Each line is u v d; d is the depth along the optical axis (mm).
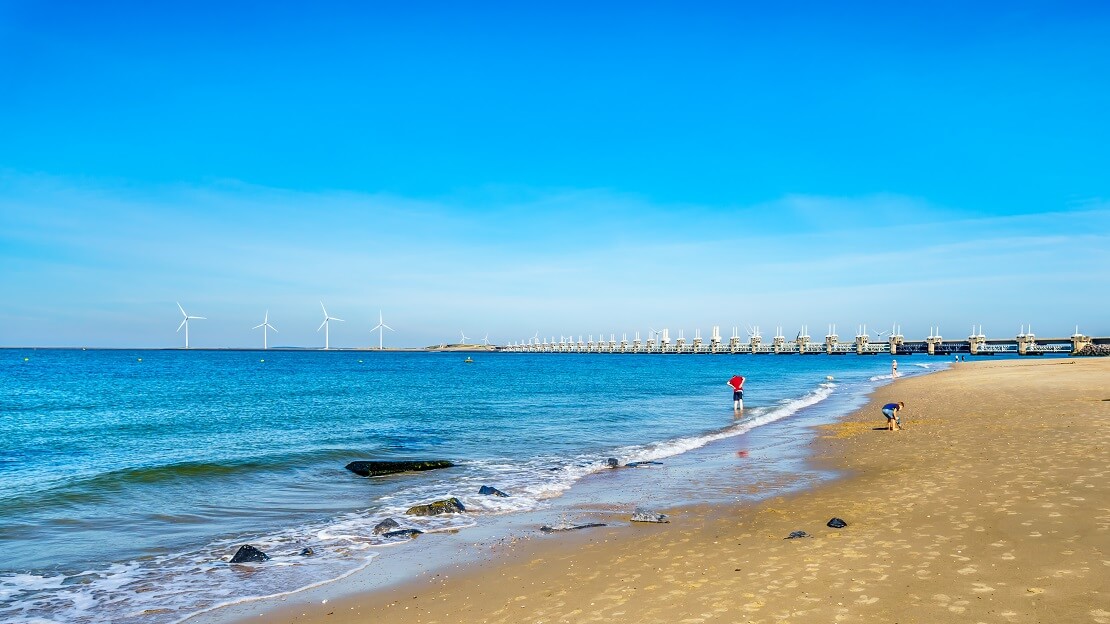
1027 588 7422
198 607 9008
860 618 6953
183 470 19297
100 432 29953
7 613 8883
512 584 9375
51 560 11297
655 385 67812
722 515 12984
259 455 22469
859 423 28922
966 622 6621
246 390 59656
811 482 16078
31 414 38219
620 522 12945
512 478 18359
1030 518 10352
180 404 44969
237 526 13570
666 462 20406
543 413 38062
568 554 10750
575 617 7781
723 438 25875
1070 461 14828
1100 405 26547
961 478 14234
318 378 82938
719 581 8680
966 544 9289
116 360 157875
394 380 78750
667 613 7637
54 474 19500
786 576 8617
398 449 24391
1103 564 8000
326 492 16938
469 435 28500
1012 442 18469
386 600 9016
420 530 12828
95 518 14234
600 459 21438
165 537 12758
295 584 9859
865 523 11227
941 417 28156
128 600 9328
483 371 110438
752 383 71500
